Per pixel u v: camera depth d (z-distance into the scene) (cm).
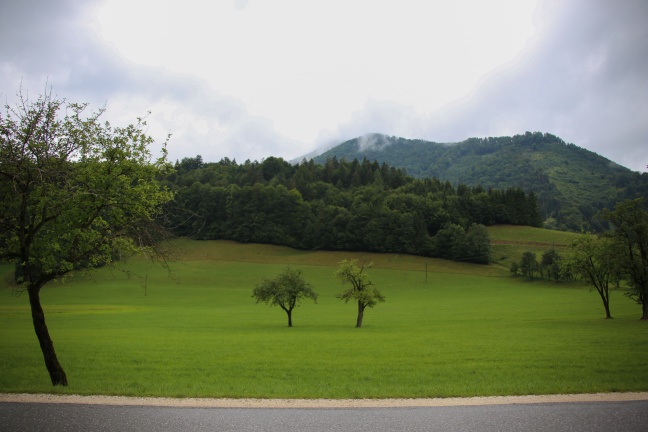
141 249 1808
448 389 1653
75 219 1708
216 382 1922
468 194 19425
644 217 4856
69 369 2306
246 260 14700
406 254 15288
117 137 1791
